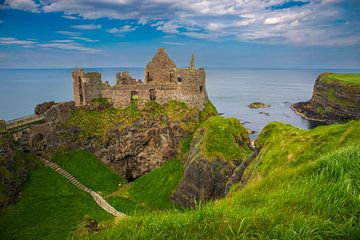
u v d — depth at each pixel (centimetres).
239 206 1184
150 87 5944
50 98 17312
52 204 4144
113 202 4469
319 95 13662
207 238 966
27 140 4978
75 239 1302
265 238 884
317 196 1100
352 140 2047
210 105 6362
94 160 5559
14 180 4162
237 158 4006
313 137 2275
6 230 3453
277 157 2289
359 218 916
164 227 1037
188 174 4162
